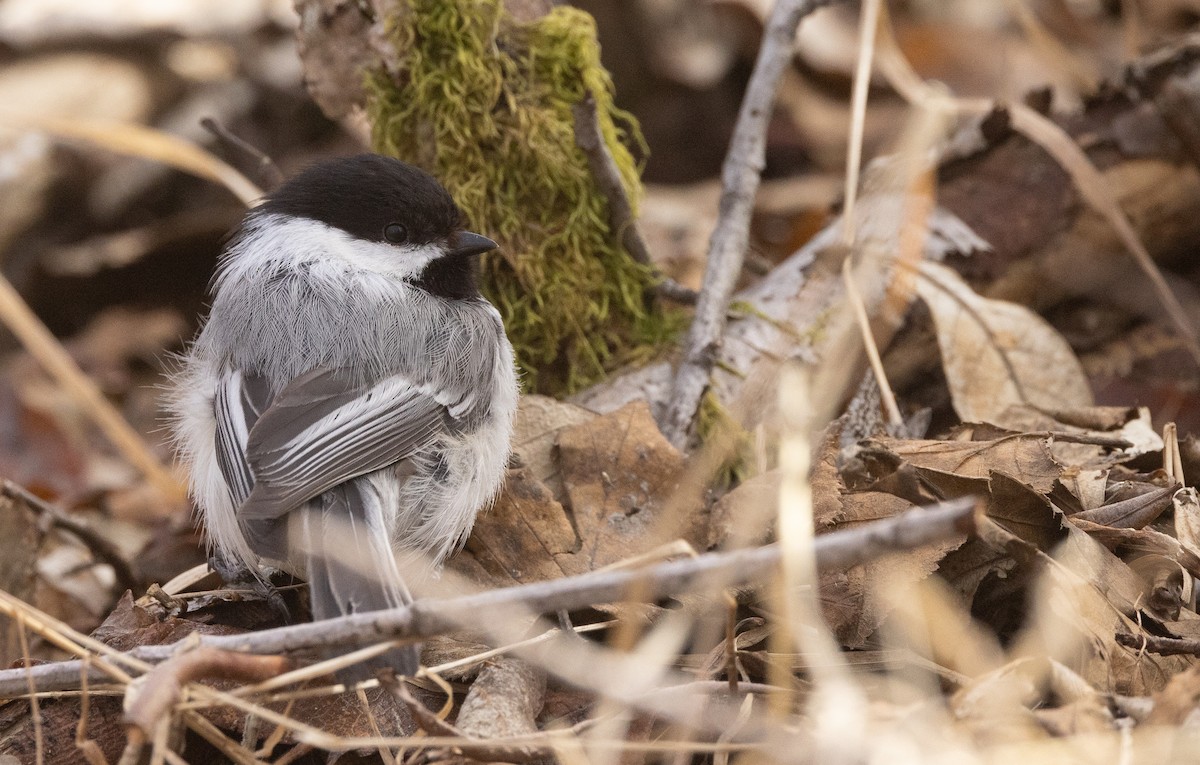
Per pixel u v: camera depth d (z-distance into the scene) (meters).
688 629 5.02
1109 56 11.57
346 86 7.26
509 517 6.05
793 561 3.84
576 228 7.25
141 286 10.91
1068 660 4.76
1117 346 8.16
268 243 6.23
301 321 5.88
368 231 6.25
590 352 7.38
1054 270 8.17
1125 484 5.64
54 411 9.34
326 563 5.00
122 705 4.95
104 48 11.55
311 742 4.15
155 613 5.62
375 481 5.56
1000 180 8.27
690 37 11.91
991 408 7.13
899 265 7.43
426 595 5.71
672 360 7.34
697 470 5.48
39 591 7.22
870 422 6.78
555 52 7.15
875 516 5.37
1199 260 8.59
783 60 7.96
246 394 5.71
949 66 11.70
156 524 8.07
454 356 5.98
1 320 10.38
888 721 4.24
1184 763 3.94
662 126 11.82
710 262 7.36
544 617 5.47
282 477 5.18
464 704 4.90
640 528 5.99
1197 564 5.08
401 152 7.23
